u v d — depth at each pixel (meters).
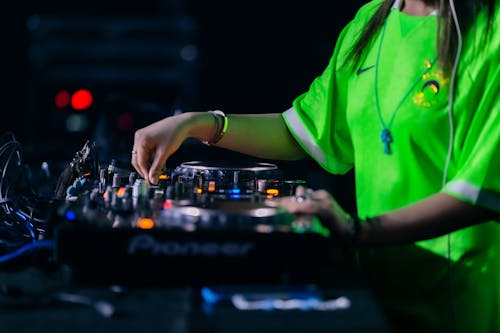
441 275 2.12
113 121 4.47
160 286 1.70
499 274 2.12
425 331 2.12
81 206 1.91
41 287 1.71
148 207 1.88
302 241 1.69
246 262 1.69
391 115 2.13
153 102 7.42
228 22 10.03
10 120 7.53
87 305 1.59
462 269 2.10
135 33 7.52
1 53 7.76
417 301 2.14
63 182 2.43
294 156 2.49
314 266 1.70
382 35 2.23
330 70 2.39
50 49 7.48
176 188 2.01
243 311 1.56
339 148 2.41
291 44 9.80
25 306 1.59
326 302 1.60
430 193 2.10
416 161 2.10
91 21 7.62
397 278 2.17
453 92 2.05
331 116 2.38
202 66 9.87
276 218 1.74
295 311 1.55
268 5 9.98
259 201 1.90
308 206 1.77
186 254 1.69
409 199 2.12
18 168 2.54
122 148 4.20
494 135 1.93
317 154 2.40
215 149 4.01
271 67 9.80
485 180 1.90
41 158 4.53
